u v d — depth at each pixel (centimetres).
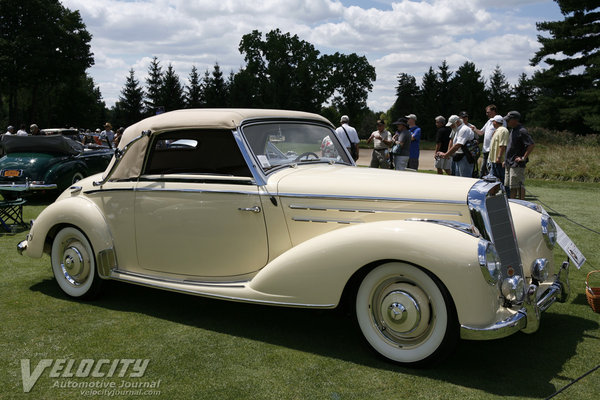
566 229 760
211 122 375
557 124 4584
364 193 343
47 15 5178
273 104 5972
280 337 358
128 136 417
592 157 1770
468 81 7231
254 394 277
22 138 1025
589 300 417
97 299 441
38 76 5166
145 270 415
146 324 383
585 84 4325
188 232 387
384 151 1099
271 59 6669
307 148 426
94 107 7231
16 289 467
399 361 309
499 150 891
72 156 1056
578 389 281
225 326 379
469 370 305
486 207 312
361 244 305
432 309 296
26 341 349
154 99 6662
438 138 1089
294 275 329
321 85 7125
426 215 327
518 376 298
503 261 318
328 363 315
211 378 296
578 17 4166
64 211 434
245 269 374
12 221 798
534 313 294
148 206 401
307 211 353
